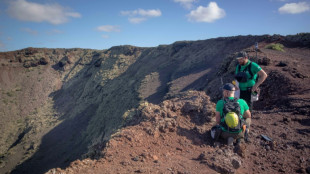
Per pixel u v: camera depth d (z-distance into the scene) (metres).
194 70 52.44
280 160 3.92
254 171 3.55
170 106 5.33
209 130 4.80
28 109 96.50
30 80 118.50
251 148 4.34
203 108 5.33
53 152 56.09
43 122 79.06
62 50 139.12
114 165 3.43
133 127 4.75
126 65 97.06
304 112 6.73
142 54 100.38
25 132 76.12
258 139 4.72
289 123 5.88
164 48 87.62
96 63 111.06
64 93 105.50
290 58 22.17
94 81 95.00
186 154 3.91
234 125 4.02
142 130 4.59
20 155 59.19
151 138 4.38
